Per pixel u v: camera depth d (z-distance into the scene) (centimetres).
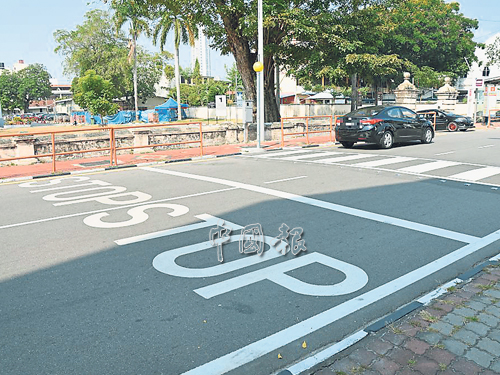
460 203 817
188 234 650
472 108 3142
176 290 464
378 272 507
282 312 415
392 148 1680
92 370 329
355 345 357
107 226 703
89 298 449
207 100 7600
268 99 2456
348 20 2603
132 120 5350
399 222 700
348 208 786
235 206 812
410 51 4922
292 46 2405
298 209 782
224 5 2064
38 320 405
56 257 570
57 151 1622
